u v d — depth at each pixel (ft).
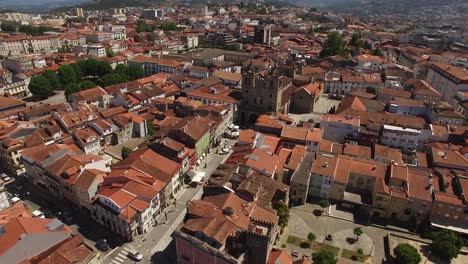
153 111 610.65
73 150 456.45
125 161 407.23
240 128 596.70
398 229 356.38
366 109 603.26
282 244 334.24
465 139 478.59
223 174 357.41
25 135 479.41
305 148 429.79
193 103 593.42
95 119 527.40
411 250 300.81
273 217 310.24
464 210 339.36
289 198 388.78
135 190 347.36
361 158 433.89
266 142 446.60
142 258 318.65
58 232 296.30
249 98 608.60
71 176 377.30
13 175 456.86
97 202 347.77
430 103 595.06
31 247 277.85
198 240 276.00
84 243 294.46
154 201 354.74
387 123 523.29
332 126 508.53
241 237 279.49
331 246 334.03
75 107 581.94
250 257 279.49
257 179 352.28
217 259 269.85
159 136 473.26
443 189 366.63
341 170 392.27
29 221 295.48
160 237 345.72
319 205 390.42
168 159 413.39
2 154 460.55
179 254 299.79
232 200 314.96
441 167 419.33
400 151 452.35
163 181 374.63
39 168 407.85
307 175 383.45
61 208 388.37
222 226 281.54
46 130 490.90
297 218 370.53
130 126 544.21
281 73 653.71
